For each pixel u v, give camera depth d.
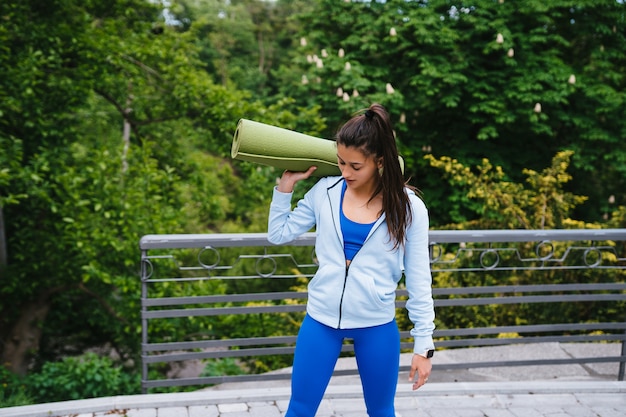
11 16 7.03
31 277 8.05
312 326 1.96
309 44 11.57
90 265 6.55
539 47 10.97
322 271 1.91
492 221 6.79
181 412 2.92
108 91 8.85
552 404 3.05
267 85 29.25
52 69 7.57
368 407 2.05
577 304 5.74
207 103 7.94
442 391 3.12
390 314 1.95
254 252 10.06
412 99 10.59
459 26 10.78
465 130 11.12
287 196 2.01
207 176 9.84
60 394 5.56
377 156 1.76
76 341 9.73
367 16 10.76
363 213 1.88
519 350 4.41
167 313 3.15
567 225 6.64
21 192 7.00
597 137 10.35
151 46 8.09
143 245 2.99
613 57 10.81
